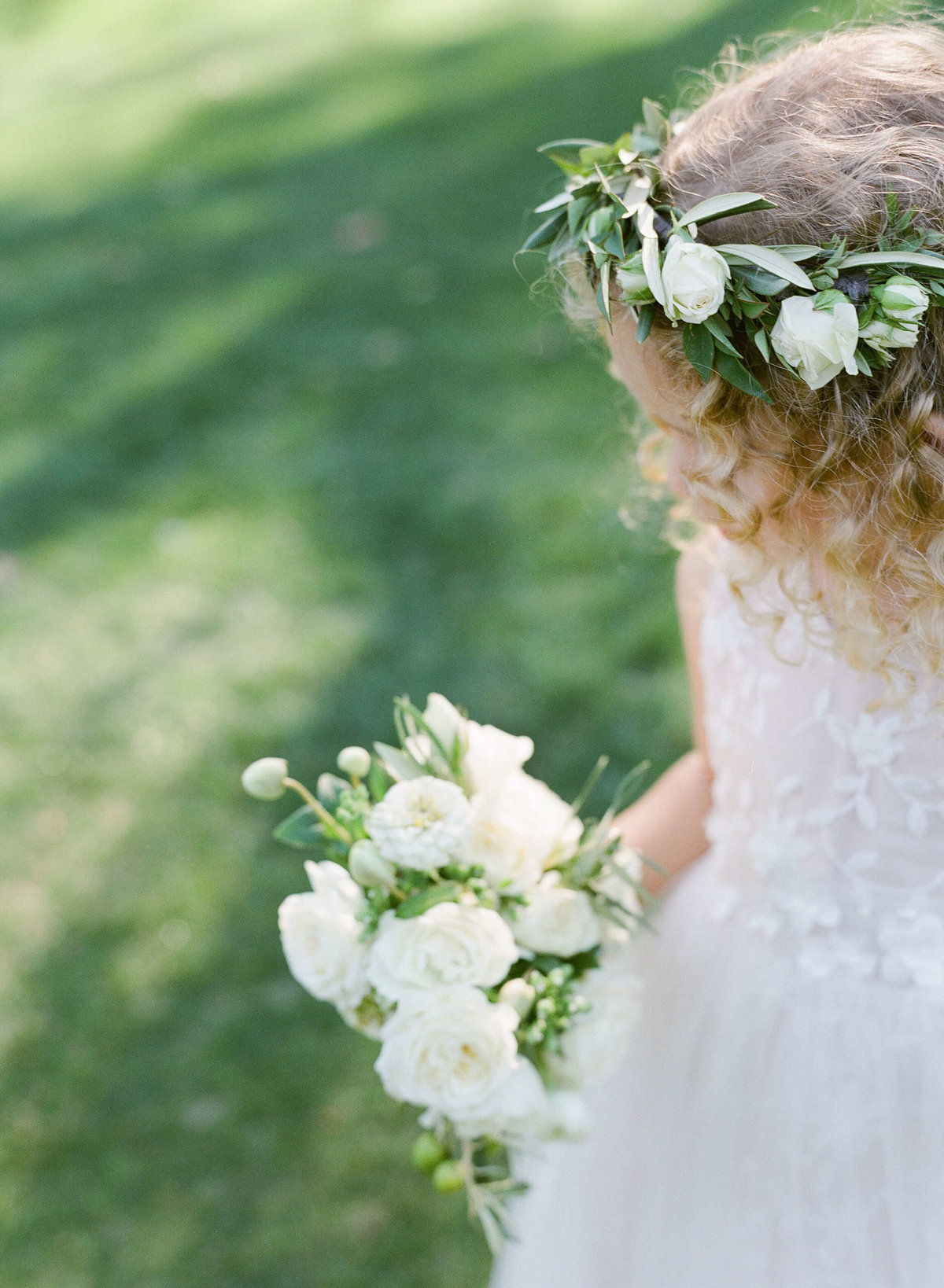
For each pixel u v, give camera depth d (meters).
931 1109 1.18
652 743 2.79
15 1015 2.46
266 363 4.72
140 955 2.54
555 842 1.18
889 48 1.10
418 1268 2.03
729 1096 1.29
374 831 1.08
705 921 1.36
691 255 0.99
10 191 8.05
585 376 4.17
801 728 1.21
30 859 2.79
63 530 3.92
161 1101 2.29
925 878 1.17
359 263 5.40
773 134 1.06
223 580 3.54
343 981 1.12
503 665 3.05
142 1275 2.07
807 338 0.98
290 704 3.08
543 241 1.20
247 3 11.68
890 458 1.07
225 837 2.77
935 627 1.11
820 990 1.23
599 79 6.75
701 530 1.37
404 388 4.33
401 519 3.63
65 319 5.58
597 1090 1.45
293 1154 2.19
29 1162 2.23
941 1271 1.19
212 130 8.30
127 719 3.12
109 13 12.59
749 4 7.04
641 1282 1.40
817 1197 1.24
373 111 7.66
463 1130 1.12
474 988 1.09
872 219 1.01
